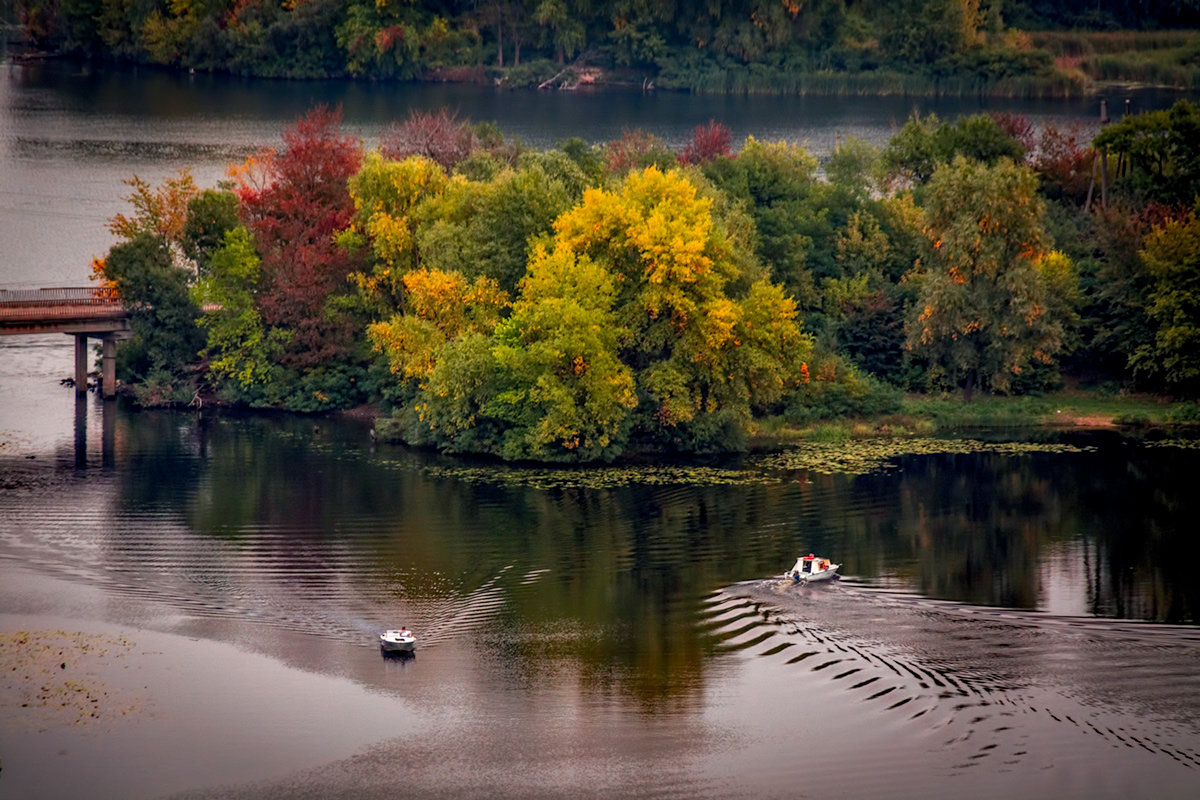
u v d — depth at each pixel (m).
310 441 92.81
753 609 63.19
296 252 100.19
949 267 95.81
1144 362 100.38
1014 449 90.50
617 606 63.72
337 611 63.28
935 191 96.31
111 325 100.00
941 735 51.72
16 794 48.31
